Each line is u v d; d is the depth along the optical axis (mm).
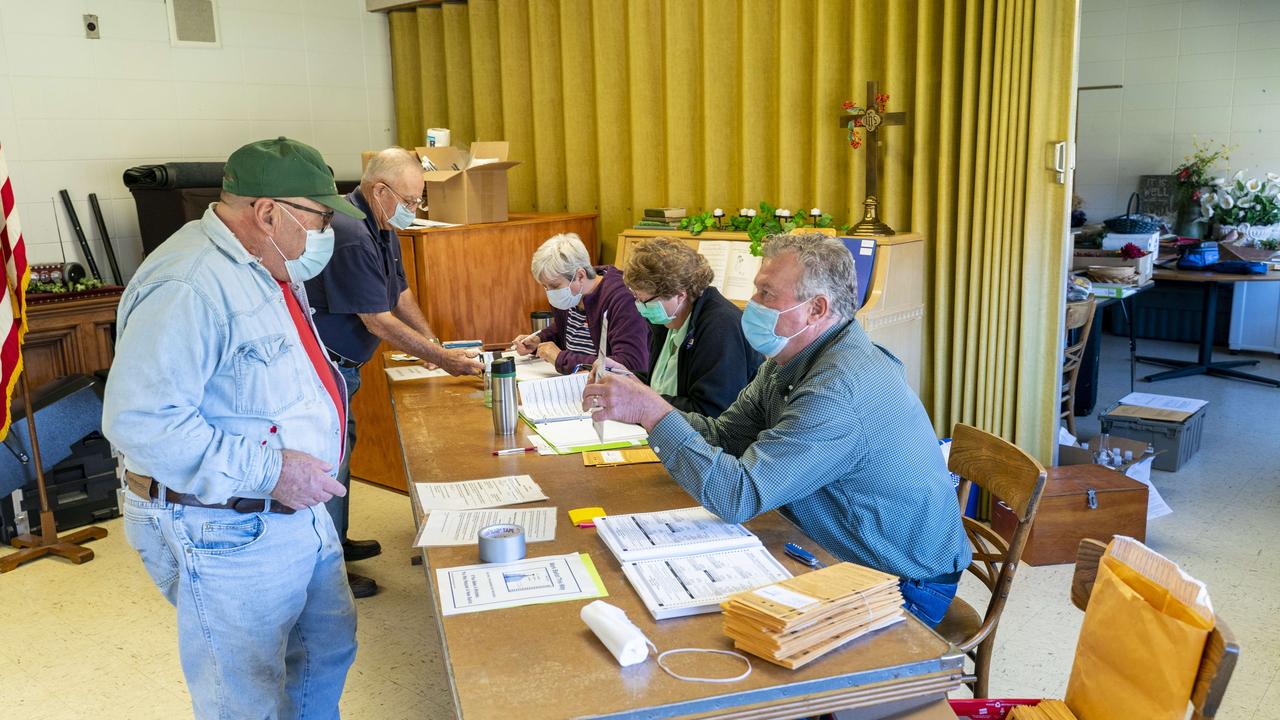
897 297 4023
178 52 5496
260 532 1845
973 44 3914
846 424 1872
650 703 1304
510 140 5629
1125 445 4297
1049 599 3439
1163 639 1424
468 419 2844
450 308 4629
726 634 1482
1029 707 1680
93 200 5258
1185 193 8086
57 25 5078
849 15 4254
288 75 5918
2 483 4164
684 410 2682
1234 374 6688
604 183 5262
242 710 1906
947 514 2035
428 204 4832
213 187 5145
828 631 1437
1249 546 3824
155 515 1812
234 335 1756
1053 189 3869
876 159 4074
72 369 4715
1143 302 8008
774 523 1973
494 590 1653
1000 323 4047
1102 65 8500
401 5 6000
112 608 3627
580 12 5191
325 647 2160
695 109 4879
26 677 3117
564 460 2426
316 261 1951
